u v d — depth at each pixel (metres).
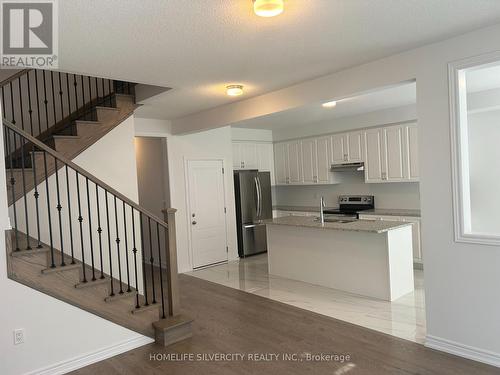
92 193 4.37
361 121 6.50
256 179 7.44
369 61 3.47
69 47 2.76
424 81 3.12
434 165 3.11
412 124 5.84
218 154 6.88
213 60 3.21
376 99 5.28
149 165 6.81
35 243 3.35
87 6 2.14
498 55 2.70
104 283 3.33
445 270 3.10
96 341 3.27
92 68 3.30
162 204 6.52
